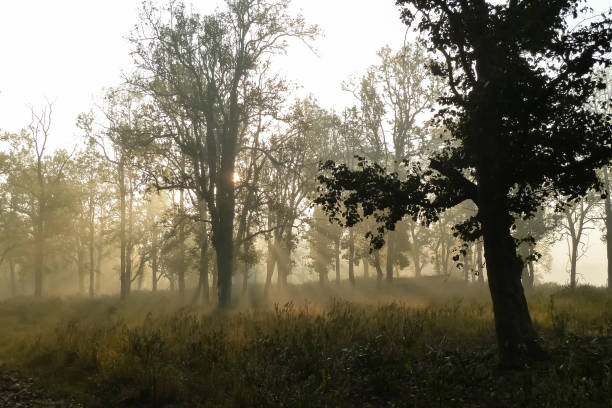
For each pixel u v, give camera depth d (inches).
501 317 386.9
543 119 378.3
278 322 529.0
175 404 316.2
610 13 355.3
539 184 411.8
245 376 326.3
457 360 345.4
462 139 430.6
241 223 1183.6
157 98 1086.4
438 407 276.4
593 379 289.9
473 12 402.6
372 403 306.7
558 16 371.2
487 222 402.9
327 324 506.6
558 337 455.5
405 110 1524.4
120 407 311.7
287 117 1147.3
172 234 1253.1
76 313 847.7
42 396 329.7
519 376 331.0
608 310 581.9
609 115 377.4
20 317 759.1
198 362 394.9
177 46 1046.4
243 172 1247.5
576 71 369.4
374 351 376.8
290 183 1448.1
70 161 1820.9
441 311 583.8
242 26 1089.4
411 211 435.5
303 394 286.7
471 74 429.1
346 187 442.6
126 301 1181.1
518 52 383.9
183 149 1064.8
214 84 1066.1
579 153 379.9
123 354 384.8
